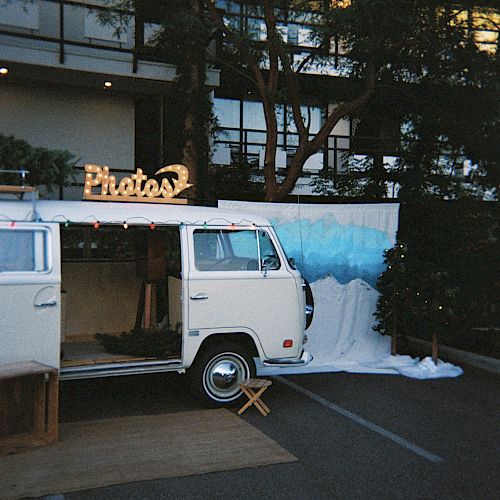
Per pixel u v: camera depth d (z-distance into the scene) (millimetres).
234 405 6598
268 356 6660
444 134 12156
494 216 11844
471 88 11688
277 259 6801
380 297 8969
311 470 4840
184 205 7066
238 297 6484
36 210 5758
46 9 12320
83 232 7652
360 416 6391
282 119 15812
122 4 11914
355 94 12906
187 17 10406
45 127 13070
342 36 10977
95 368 5957
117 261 7871
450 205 11797
